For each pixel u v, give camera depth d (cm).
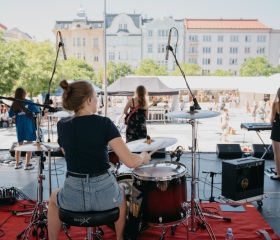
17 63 1576
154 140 285
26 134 575
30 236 315
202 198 435
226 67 5797
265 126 585
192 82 2138
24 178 548
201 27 5666
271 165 613
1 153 773
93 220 197
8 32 5734
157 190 249
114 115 1584
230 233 296
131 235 251
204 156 711
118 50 5684
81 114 205
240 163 394
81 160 198
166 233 319
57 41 350
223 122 1063
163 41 5634
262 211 394
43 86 1941
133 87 1518
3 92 1563
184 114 308
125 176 308
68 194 202
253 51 5775
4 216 367
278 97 499
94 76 4206
